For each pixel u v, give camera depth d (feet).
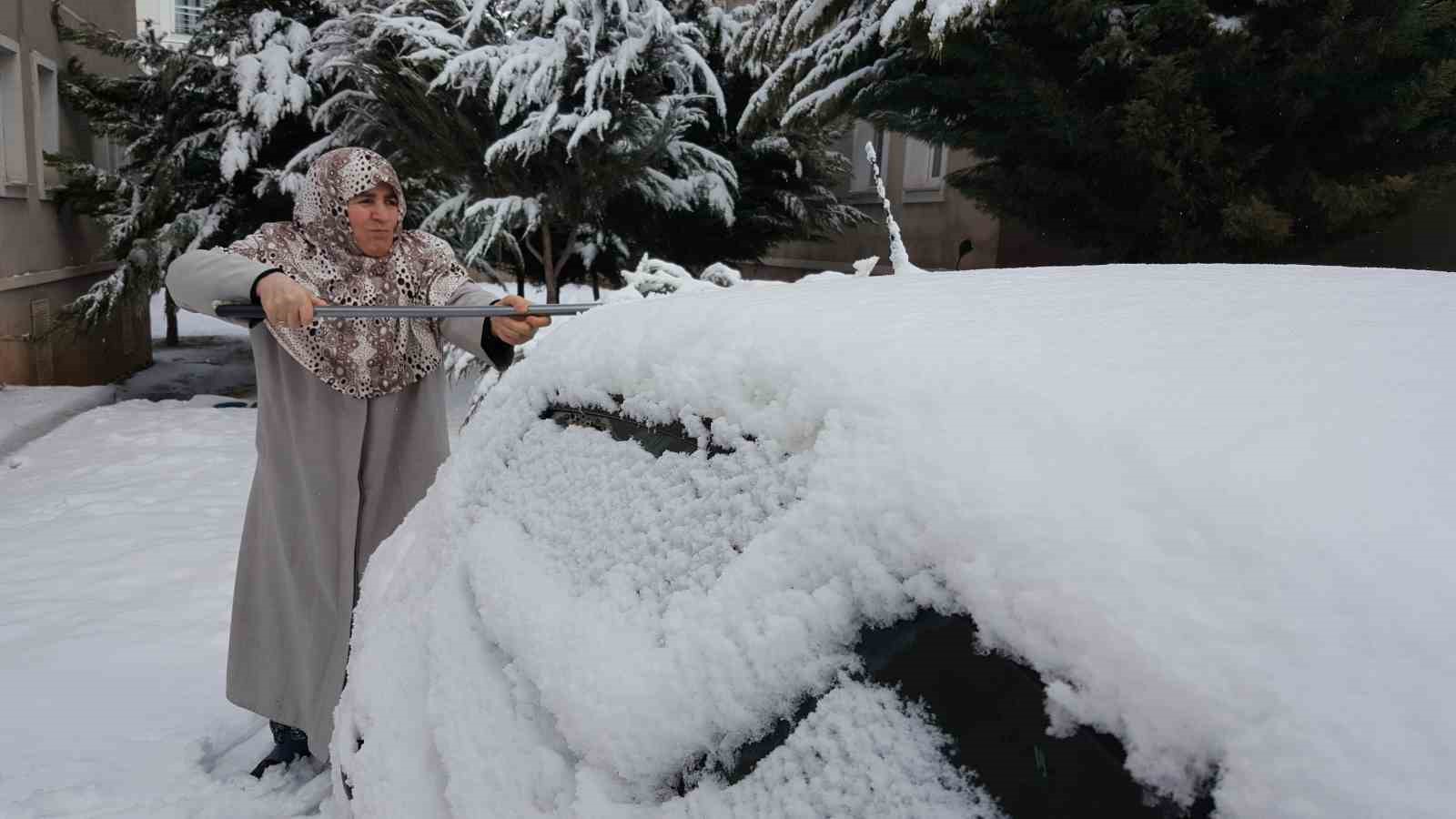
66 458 23.63
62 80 40.04
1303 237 16.79
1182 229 16.71
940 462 3.06
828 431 3.50
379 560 6.89
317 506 9.19
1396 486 2.47
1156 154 15.64
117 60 49.88
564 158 26.27
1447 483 2.46
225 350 54.03
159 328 63.46
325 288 9.41
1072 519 2.69
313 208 9.53
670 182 28.19
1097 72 16.67
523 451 5.76
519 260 29.68
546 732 4.16
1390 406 2.85
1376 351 3.32
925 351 3.55
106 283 35.37
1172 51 16.22
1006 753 2.68
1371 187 15.38
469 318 9.65
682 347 4.60
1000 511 2.82
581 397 5.34
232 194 38.73
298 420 9.27
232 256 9.04
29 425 26.35
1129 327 3.74
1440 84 14.51
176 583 14.75
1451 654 2.09
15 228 35.88
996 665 2.76
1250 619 2.31
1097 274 5.24
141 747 9.81
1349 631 2.20
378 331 9.43
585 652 4.02
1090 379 3.16
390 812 4.83
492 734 4.38
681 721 3.48
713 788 3.37
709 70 27.17
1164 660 2.36
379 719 5.39
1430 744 2.00
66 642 12.50
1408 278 4.83
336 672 9.07
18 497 19.99
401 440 9.86
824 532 3.28
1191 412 2.88
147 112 39.63
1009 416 3.07
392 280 9.65
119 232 36.70
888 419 3.32
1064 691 2.55
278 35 36.83
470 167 26.99
